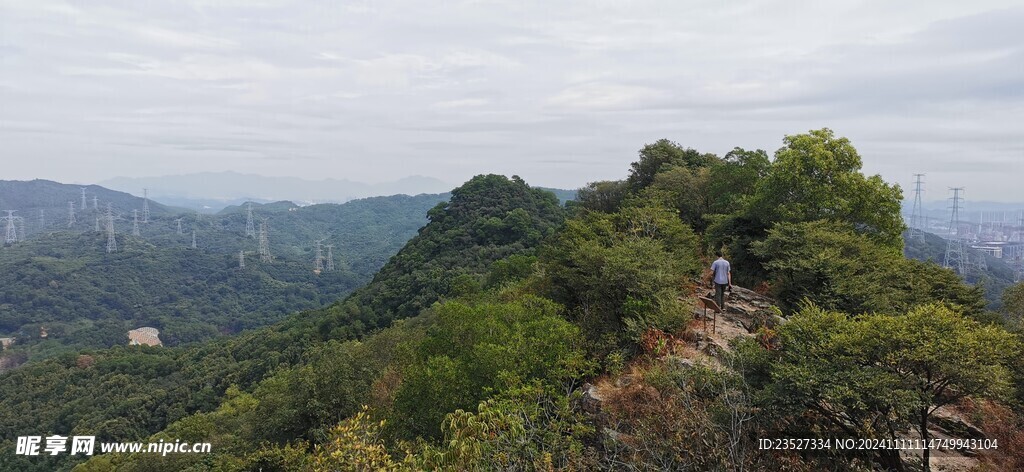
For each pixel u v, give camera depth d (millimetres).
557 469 8625
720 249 22547
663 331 13391
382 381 22047
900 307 15164
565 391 12094
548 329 13695
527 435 9602
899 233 22125
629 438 9570
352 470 9234
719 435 8266
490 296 28359
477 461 8758
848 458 8617
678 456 8219
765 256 18281
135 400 50781
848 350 8320
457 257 65812
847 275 15398
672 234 21578
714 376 9664
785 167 21250
